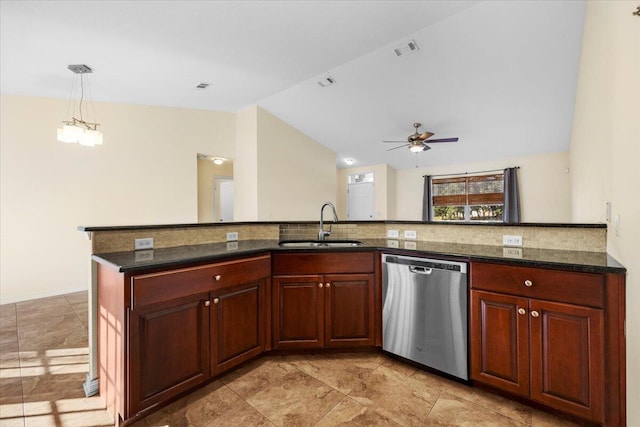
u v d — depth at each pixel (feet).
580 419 4.81
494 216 21.08
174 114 15.06
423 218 23.85
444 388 5.86
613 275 4.36
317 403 5.42
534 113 14.35
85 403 5.46
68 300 11.97
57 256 12.69
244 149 16.22
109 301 5.16
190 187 15.43
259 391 5.80
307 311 7.10
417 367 6.63
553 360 4.85
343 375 6.37
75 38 8.40
